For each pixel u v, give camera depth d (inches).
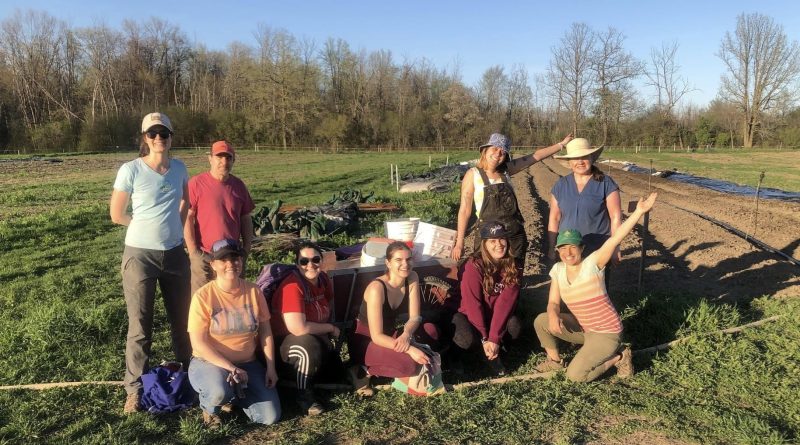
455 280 229.1
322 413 174.7
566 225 224.8
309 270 183.9
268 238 385.7
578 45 2928.2
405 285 190.1
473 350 206.5
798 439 152.8
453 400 180.9
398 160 1882.4
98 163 1519.4
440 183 826.8
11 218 554.6
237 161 1830.7
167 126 175.2
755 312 255.8
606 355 187.3
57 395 185.5
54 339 227.9
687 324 233.3
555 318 193.8
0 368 207.8
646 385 188.7
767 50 2716.5
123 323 248.1
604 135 2915.8
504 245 193.0
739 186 955.3
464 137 3115.2
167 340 232.2
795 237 442.3
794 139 2711.6
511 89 3442.4
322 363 180.9
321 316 187.6
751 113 2837.1
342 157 2143.2
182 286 187.2
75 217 546.6
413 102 3262.8
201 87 3272.6
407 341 180.2
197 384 162.2
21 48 2593.5
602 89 2923.2
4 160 1589.6
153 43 3228.3
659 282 311.1
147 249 175.8
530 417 169.5
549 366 205.0
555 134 3134.8
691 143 2915.8
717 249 387.9
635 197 764.0
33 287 316.8
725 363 199.8
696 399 177.9
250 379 168.6
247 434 163.6
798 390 179.2
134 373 176.9
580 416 169.9
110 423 168.7
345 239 433.4
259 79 2819.9
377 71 3282.5
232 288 169.0
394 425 167.2
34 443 157.6
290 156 2203.5
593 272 183.5
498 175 215.9
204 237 198.5
